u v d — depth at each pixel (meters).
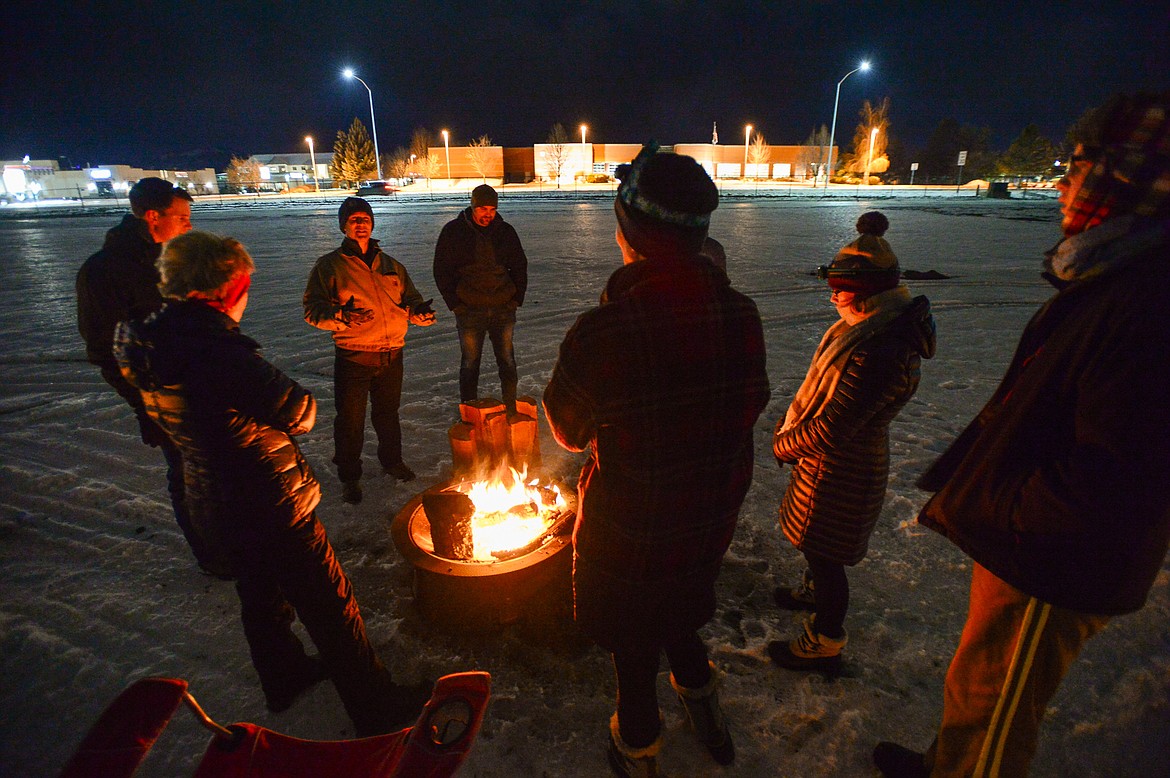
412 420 4.57
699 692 1.80
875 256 1.78
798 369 5.66
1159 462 1.05
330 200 38.94
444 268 4.15
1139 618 2.47
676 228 1.29
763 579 2.76
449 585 2.29
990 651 1.41
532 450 3.18
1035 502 1.20
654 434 1.32
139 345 1.60
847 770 1.88
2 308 8.76
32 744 1.98
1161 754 1.92
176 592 2.68
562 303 8.52
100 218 27.25
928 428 4.33
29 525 3.18
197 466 1.70
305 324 7.50
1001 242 15.11
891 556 2.90
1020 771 1.44
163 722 1.19
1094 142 1.19
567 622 2.47
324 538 1.90
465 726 1.24
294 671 2.11
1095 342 1.12
